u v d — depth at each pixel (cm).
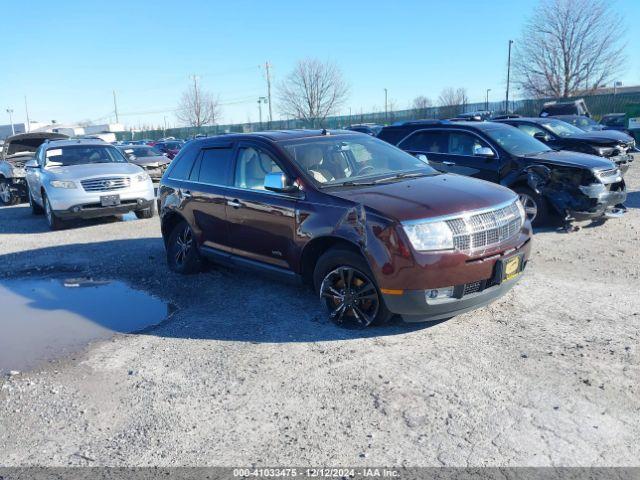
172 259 731
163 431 353
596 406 353
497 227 464
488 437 327
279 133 608
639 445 314
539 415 346
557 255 707
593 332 463
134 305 609
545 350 433
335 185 519
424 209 448
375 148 611
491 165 888
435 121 1006
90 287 686
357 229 461
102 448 338
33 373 448
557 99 3981
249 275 686
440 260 434
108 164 1170
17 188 1555
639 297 542
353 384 397
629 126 2450
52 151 1223
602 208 813
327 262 496
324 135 602
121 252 860
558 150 927
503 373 400
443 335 471
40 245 949
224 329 514
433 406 363
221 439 341
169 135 6831
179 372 433
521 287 586
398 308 449
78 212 1063
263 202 552
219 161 634
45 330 547
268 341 480
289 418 359
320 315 532
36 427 366
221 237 623
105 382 425
